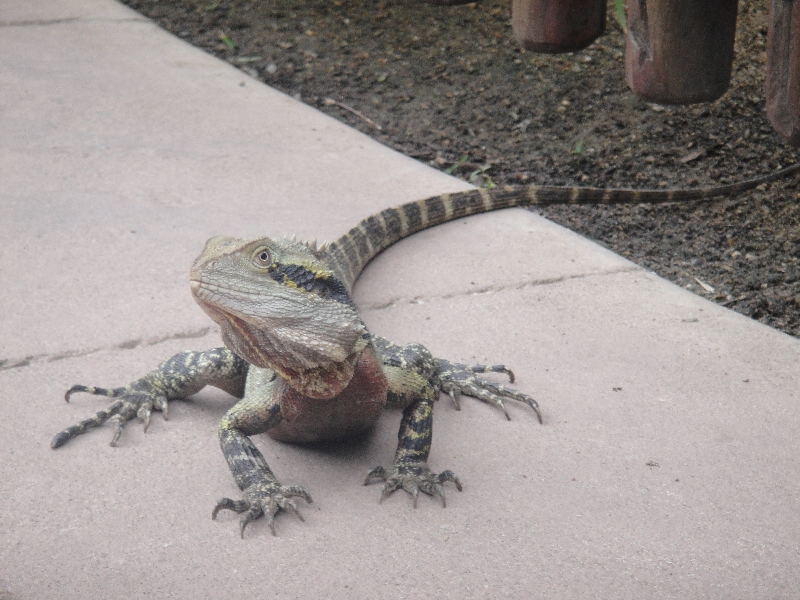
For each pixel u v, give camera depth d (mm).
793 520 705
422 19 1598
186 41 1502
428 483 718
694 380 806
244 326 682
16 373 797
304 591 662
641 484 727
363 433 768
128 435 758
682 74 765
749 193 1057
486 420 778
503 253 948
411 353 767
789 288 923
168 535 691
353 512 708
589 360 825
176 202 1001
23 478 722
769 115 675
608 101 1267
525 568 676
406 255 947
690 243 991
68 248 929
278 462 742
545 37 849
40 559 676
